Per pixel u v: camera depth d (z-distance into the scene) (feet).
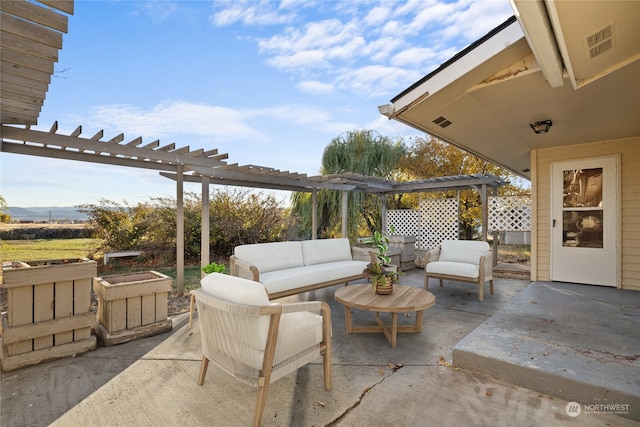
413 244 24.59
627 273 15.79
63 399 6.98
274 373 6.22
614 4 5.68
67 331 9.09
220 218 28.04
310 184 20.89
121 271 23.47
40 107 9.09
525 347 8.56
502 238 42.65
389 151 32.60
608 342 8.86
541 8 5.71
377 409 6.66
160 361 8.84
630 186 15.76
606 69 8.52
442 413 6.50
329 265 15.70
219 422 6.25
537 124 13.56
